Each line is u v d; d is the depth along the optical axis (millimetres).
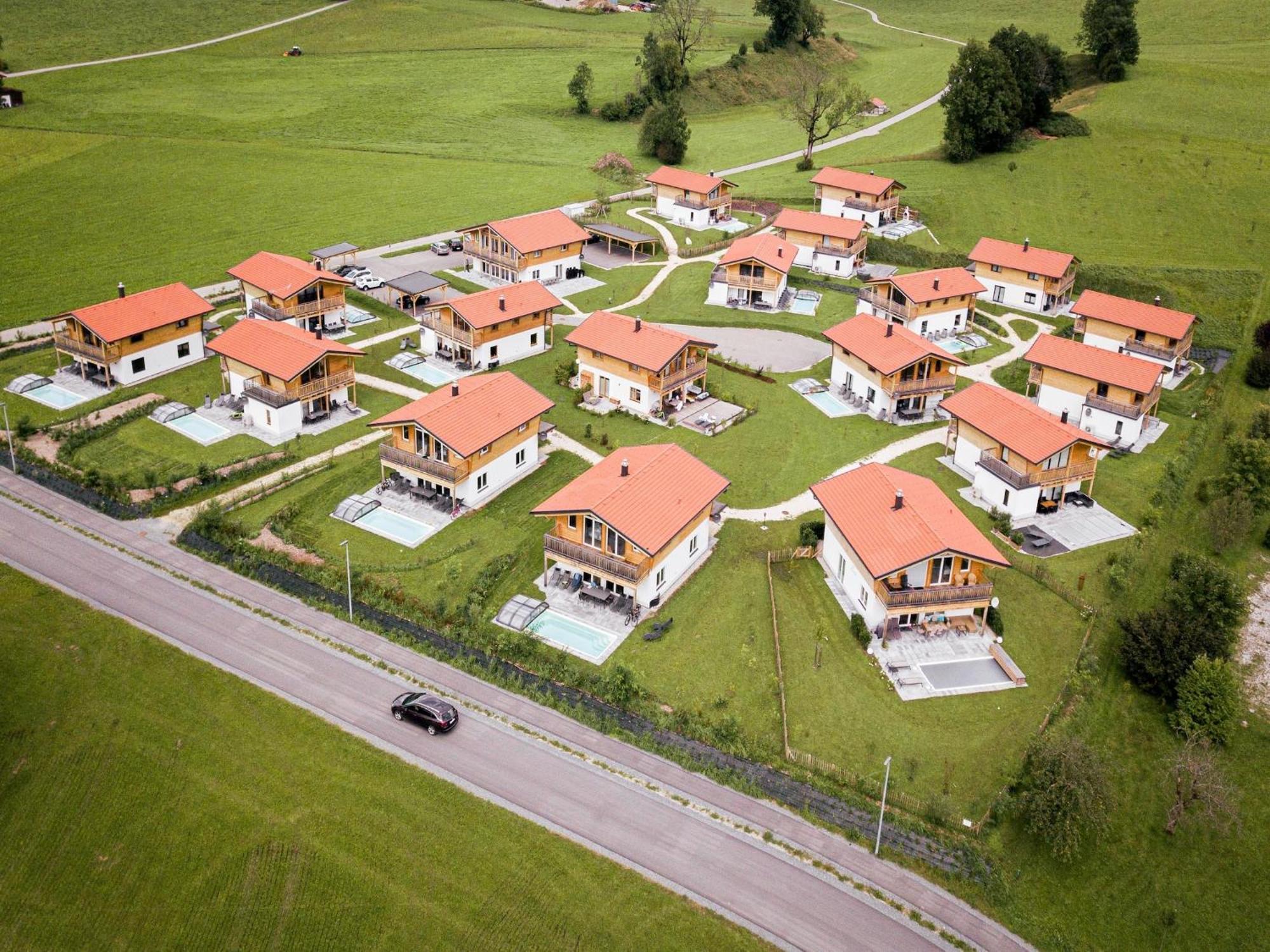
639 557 55781
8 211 118188
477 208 128000
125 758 47219
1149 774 50062
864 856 42844
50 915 41438
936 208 125812
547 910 40094
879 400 81125
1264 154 133750
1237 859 45906
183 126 151625
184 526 63531
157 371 83812
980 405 71938
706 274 110000
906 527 55438
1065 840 43344
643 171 145750
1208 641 54188
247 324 78812
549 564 60594
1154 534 67375
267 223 119875
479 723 48875
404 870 41812
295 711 49219
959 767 47438
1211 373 92438
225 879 42062
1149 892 43969
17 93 152750
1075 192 129250
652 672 52312
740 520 66312
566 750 47531
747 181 139875
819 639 54219
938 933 39844
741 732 48781
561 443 75250
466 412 66375
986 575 61062
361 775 45875
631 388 79750
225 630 54594
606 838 43000
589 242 120188
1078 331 96188
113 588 57469
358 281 101625
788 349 93562
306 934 39906
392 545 61906
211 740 47844
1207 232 117250
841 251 110438
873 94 185500
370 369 85312
